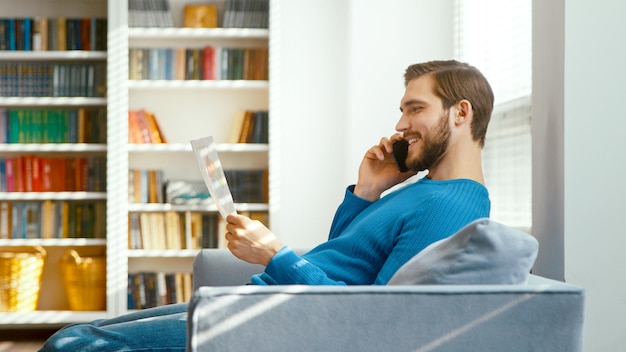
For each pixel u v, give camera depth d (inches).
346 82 216.1
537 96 108.0
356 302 66.3
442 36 204.8
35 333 223.9
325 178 218.4
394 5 205.9
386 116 206.2
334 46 218.7
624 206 98.1
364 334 66.3
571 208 98.3
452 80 90.8
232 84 212.2
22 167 217.3
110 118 208.2
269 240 83.2
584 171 98.4
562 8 99.3
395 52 205.9
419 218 84.0
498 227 71.3
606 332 98.2
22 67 216.2
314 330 65.8
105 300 215.9
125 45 208.2
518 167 145.9
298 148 218.5
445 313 67.0
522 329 67.6
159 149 211.2
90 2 225.1
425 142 91.2
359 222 94.7
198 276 116.4
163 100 220.8
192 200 212.8
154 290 213.8
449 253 71.7
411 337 66.7
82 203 219.5
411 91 92.5
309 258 89.8
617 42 98.3
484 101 91.1
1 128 216.2
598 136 98.3
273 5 210.4
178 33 211.0
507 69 154.6
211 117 221.5
